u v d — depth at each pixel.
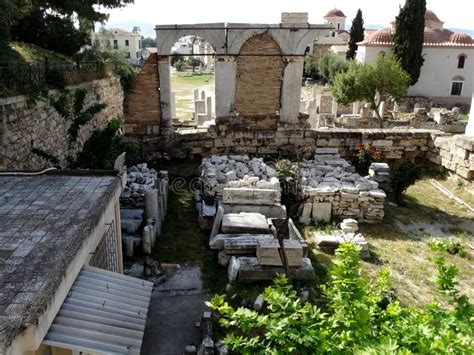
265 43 18.09
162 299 9.24
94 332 4.78
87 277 5.62
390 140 18.98
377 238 12.59
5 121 10.42
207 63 93.06
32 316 3.83
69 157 12.45
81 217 5.98
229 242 10.55
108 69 21.92
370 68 30.06
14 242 5.26
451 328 4.66
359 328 4.59
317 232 12.42
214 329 8.17
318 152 17.91
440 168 18.30
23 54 17.72
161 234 12.23
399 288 9.98
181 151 18.66
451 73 44.84
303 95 43.78
